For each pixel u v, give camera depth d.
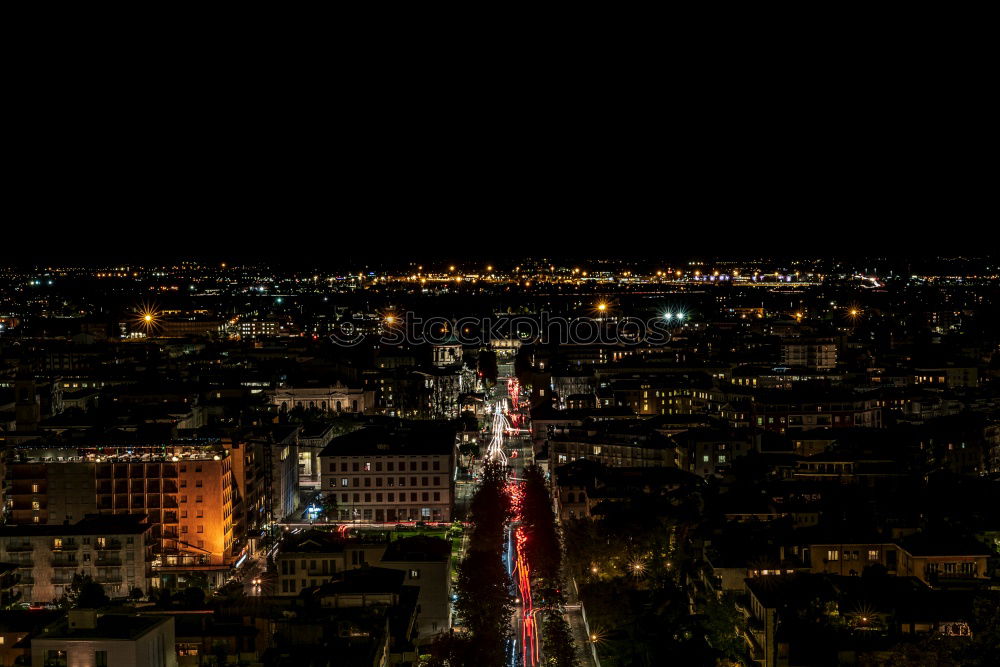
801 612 185.12
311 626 184.12
